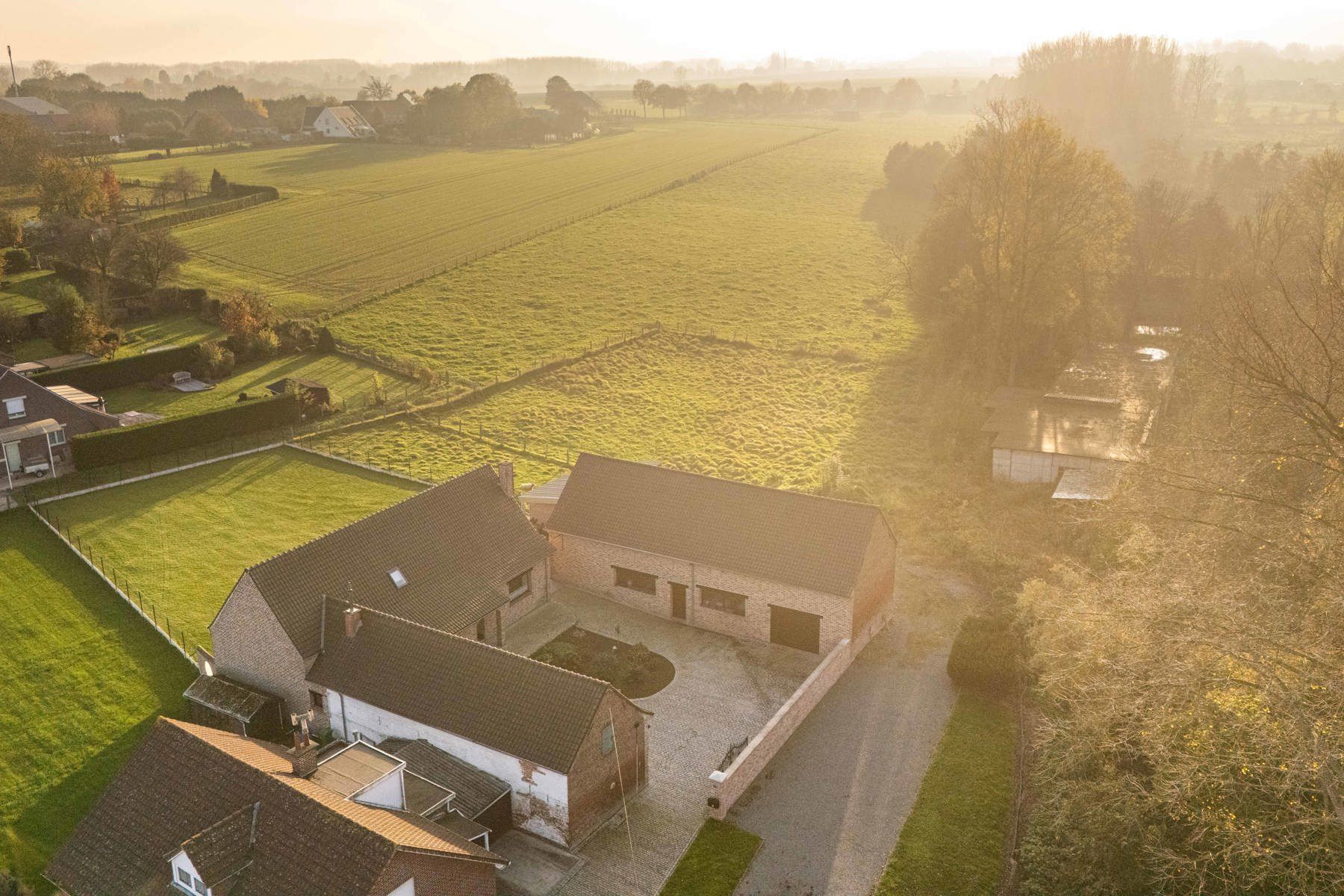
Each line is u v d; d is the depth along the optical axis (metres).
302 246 115.88
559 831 29.59
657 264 110.94
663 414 71.94
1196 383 52.44
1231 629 23.45
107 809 27.17
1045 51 179.12
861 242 119.75
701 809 31.47
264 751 29.00
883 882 28.03
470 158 175.75
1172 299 90.00
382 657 33.56
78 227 97.69
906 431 68.06
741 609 41.47
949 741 34.38
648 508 43.72
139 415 64.06
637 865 29.06
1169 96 175.50
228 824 24.77
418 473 59.84
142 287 92.56
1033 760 32.53
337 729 34.22
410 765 30.52
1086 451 56.06
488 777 30.45
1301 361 32.12
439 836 26.14
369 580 37.16
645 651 39.56
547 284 102.81
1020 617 37.50
